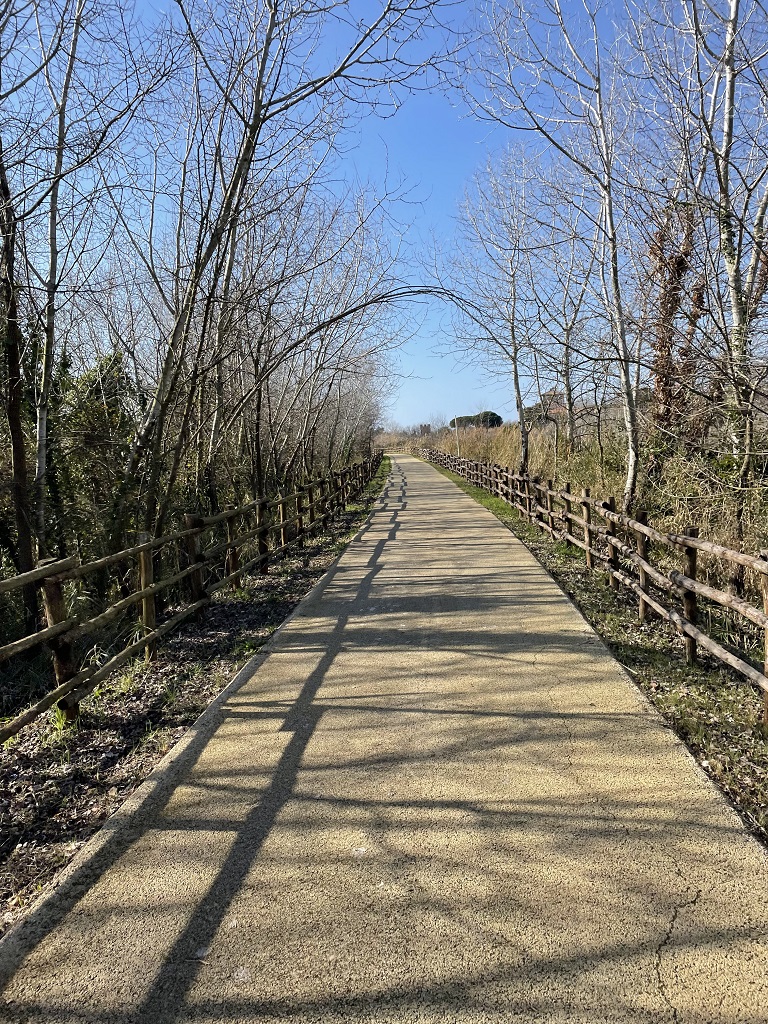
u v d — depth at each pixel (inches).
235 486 526.0
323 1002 83.6
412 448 2886.3
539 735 151.0
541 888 101.8
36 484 282.5
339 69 267.1
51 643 167.2
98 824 128.2
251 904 101.6
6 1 229.0
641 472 416.2
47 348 277.3
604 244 373.1
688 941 90.3
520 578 310.8
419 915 97.4
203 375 309.0
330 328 565.6
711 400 315.3
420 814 122.6
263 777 138.9
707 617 256.4
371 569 351.3
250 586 333.1
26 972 90.7
